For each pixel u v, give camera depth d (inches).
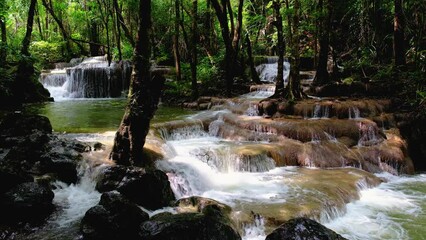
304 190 350.6
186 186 357.7
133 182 300.7
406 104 544.7
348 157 434.6
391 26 826.2
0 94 631.8
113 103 783.7
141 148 349.7
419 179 428.1
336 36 937.5
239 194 346.3
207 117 570.9
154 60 1018.1
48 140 365.1
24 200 269.0
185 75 877.8
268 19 994.1
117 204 255.4
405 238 286.0
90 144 389.7
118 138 345.1
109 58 935.7
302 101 556.1
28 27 738.2
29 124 405.7
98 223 248.2
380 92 609.6
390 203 350.6
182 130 513.3
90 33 1295.5
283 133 473.4
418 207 342.0
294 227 219.6
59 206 295.7
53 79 931.3
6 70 703.7
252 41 1060.5
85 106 730.2
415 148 494.9
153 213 292.2
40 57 1088.2
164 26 1020.5
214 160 410.9
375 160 444.1
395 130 494.6
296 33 573.3
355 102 528.7
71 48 1262.3
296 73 577.9
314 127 467.5
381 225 307.0
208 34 920.3
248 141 481.7
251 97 700.7
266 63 993.5
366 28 856.3
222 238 239.8
